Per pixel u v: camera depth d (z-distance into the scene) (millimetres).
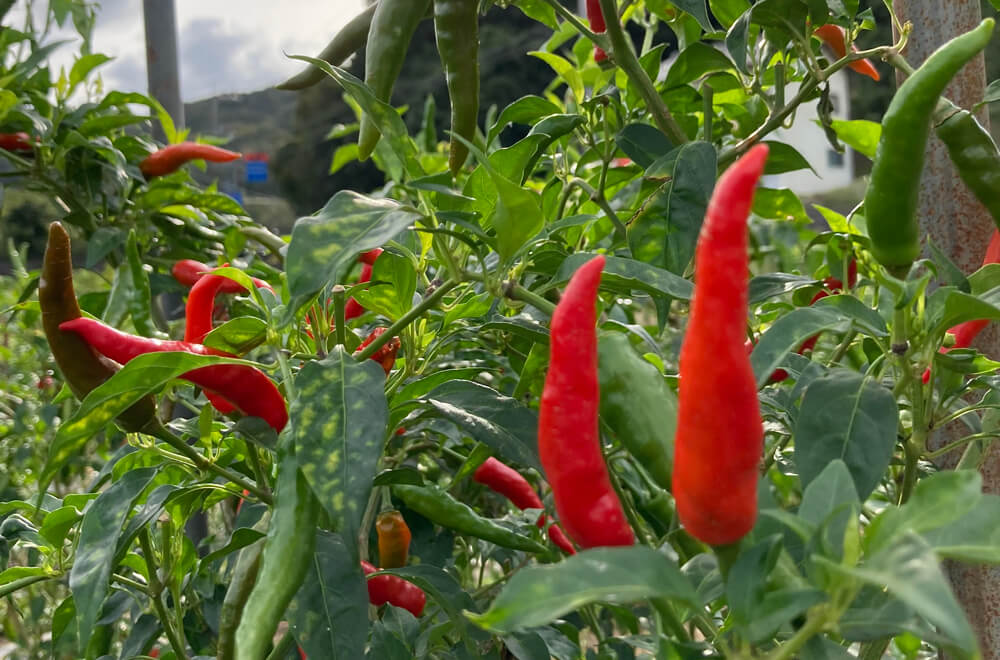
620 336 1023
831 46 1855
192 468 1533
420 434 2227
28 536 1914
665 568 764
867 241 1718
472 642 1500
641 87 1718
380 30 1425
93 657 1997
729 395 746
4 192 2844
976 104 1547
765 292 1653
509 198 1104
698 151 1475
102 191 2932
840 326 1142
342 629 1331
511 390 2266
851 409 1130
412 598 1782
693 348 754
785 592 788
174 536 1716
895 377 1409
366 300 1540
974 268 1586
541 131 1617
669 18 2176
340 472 1082
